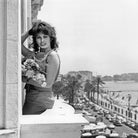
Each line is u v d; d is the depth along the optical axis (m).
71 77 84.25
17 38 4.78
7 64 4.71
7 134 4.68
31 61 5.94
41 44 6.02
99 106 95.50
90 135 64.62
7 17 4.69
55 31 6.16
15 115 4.80
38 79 5.91
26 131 5.19
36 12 13.72
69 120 5.39
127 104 92.75
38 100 6.03
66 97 76.81
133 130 79.19
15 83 4.79
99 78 100.62
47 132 5.25
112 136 70.25
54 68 5.93
